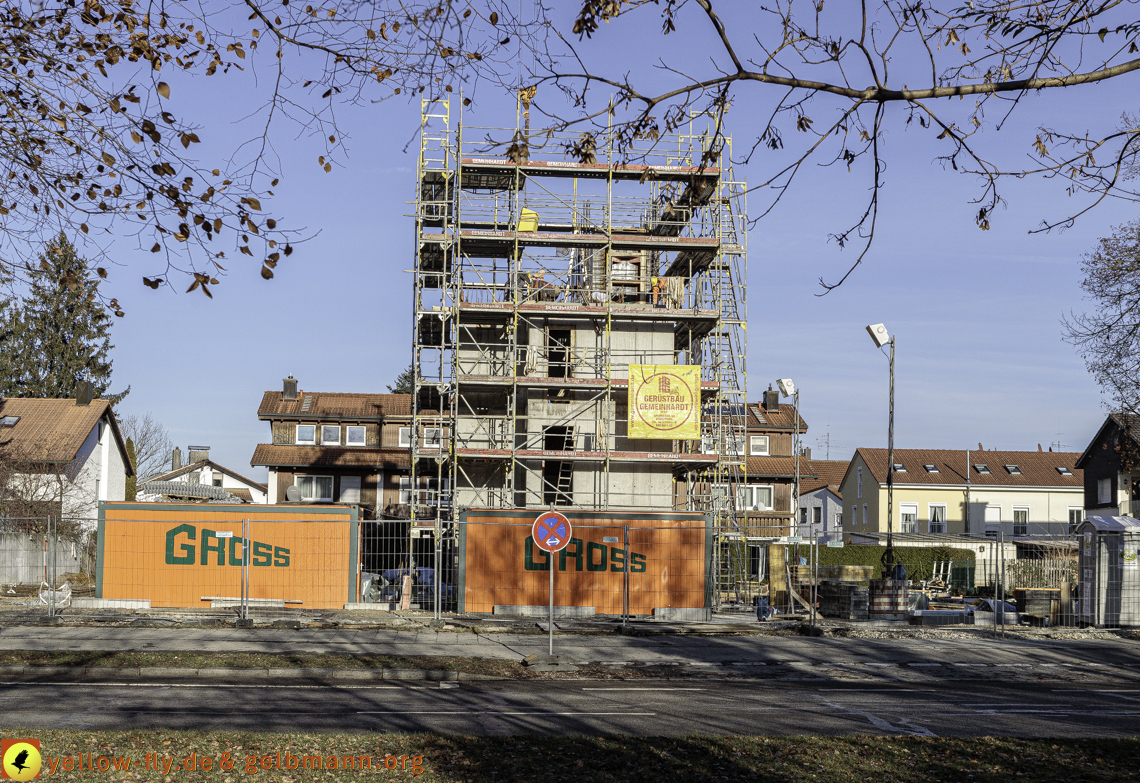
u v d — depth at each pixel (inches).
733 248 1547.7
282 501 2058.3
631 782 316.2
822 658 742.5
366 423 2166.6
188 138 274.5
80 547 1233.4
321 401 2217.0
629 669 668.7
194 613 940.0
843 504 2751.0
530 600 1024.2
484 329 1487.5
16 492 1466.5
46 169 290.0
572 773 326.3
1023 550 1807.3
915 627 972.6
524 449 1370.6
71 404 1877.5
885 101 254.5
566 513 1035.9
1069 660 754.2
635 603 1031.6
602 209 1499.8
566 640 809.5
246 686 558.9
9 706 470.9
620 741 381.1
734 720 462.0
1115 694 594.6
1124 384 1157.7
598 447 1423.5
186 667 609.0
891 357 1189.1
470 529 1031.0
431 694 534.6
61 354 2239.2
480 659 671.1
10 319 2149.4
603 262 1493.6
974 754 367.2
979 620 1048.8
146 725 420.5
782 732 431.5
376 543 1144.8
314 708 478.3
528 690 557.9
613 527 1036.5
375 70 275.7
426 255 1510.8
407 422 2158.0
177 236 286.4
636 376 1374.3
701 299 1513.3
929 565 2016.5
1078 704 545.0
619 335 1457.9
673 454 1378.0
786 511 2194.9
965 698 563.5
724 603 1325.0
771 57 248.1
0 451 1562.5
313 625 852.6
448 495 1428.4
